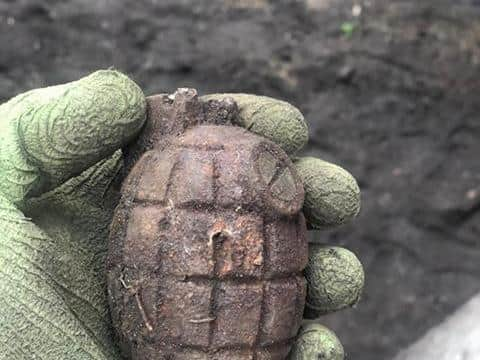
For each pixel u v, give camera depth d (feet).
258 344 0.65
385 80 2.02
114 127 0.68
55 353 0.66
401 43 2.03
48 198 0.73
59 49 2.04
